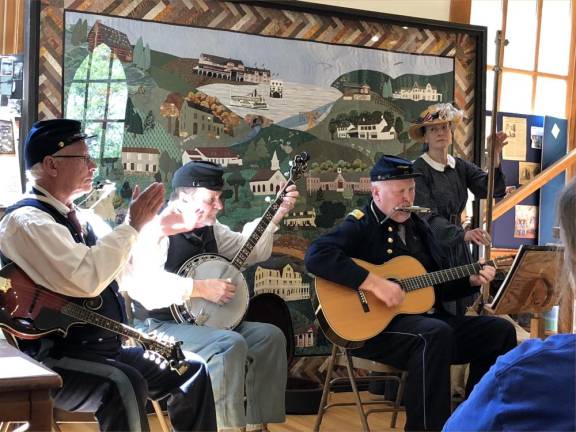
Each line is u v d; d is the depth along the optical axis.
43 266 2.60
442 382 3.30
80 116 3.99
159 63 4.18
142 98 4.14
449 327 3.38
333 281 3.51
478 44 5.12
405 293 3.57
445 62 5.03
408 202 3.68
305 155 3.71
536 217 5.88
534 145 5.88
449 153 5.05
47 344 2.64
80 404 2.59
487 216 4.31
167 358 2.78
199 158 4.29
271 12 4.48
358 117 4.75
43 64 3.90
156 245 3.38
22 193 3.79
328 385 3.71
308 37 4.60
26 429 1.83
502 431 1.23
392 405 4.05
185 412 2.87
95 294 2.65
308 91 4.60
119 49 4.08
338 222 4.69
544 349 1.24
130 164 4.11
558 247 1.32
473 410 1.27
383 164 3.70
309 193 4.60
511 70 5.82
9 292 2.57
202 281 3.37
